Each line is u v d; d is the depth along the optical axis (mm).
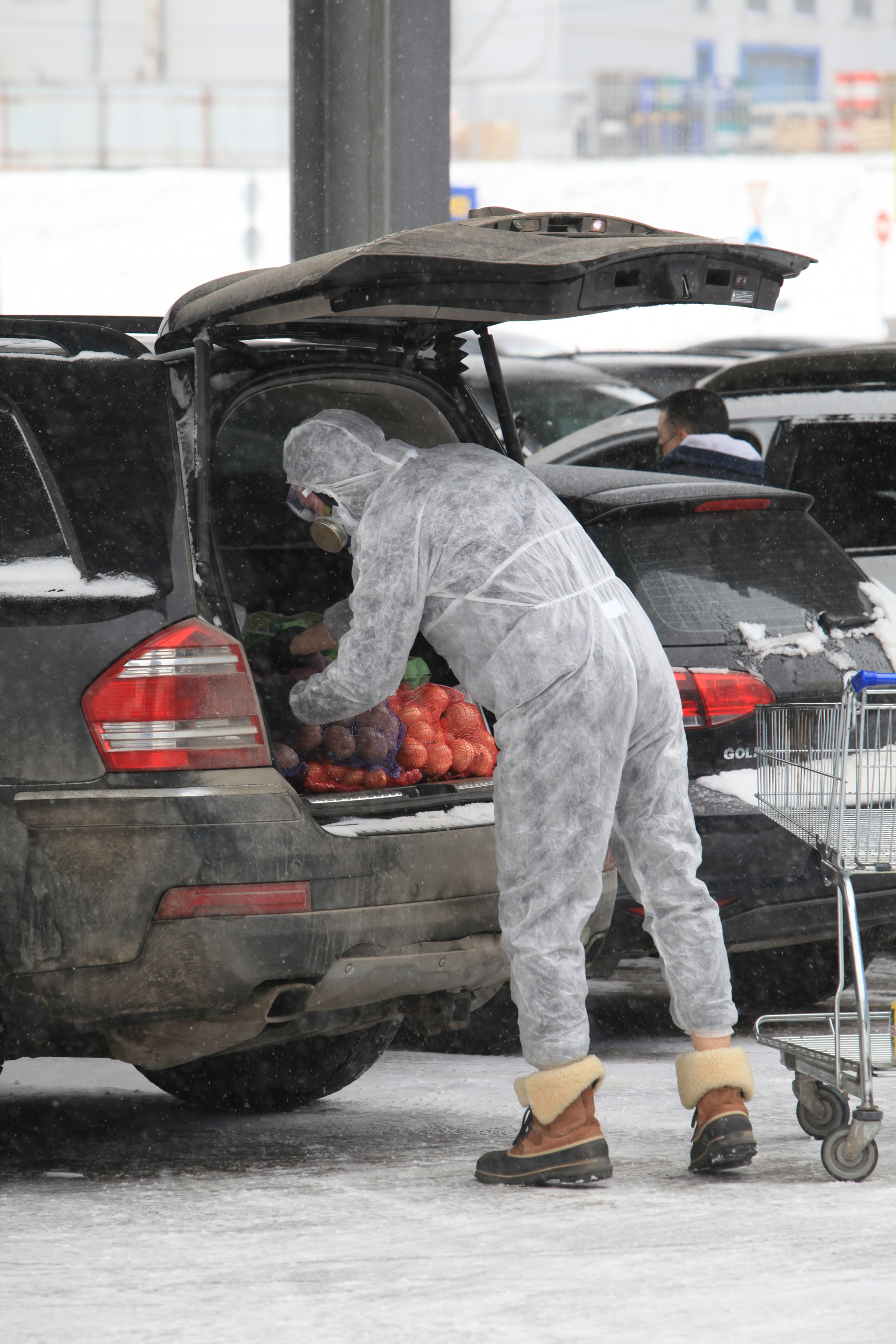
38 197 94062
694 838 11508
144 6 179875
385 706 12188
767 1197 10664
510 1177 10922
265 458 13883
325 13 27594
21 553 10648
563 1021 10797
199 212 92562
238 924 10344
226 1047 10828
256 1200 10680
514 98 163125
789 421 20047
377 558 11016
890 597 15719
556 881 10828
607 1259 9391
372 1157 11867
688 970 11266
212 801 10367
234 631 10789
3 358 10953
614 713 10867
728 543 15250
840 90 158750
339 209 27797
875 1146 11062
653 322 66312
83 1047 10656
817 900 14609
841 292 79812
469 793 12039
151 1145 12312
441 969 11258
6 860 10352
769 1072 14508
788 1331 8297
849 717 11305
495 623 10836
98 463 10859
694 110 160125
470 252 10281
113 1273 9188
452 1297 8766
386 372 12516
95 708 10367
